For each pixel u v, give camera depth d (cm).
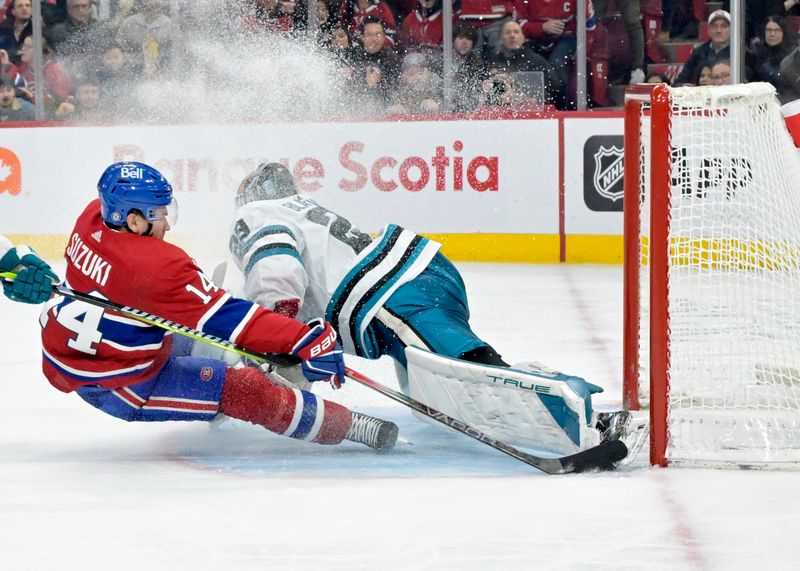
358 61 1888
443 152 1806
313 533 605
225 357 832
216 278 862
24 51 1956
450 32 1847
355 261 834
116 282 726
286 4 1888
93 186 1900
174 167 1869
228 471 742
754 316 830
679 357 840
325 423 777
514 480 708
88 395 759
